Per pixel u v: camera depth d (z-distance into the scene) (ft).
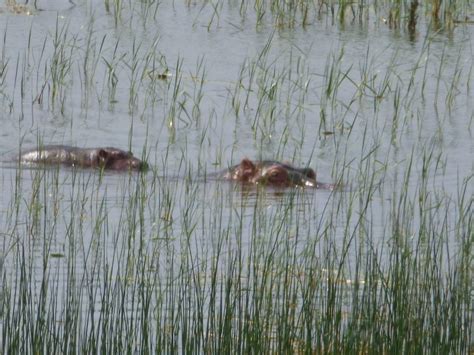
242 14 147.74
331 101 111.75
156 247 66.74
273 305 58.39
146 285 58.39
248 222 74.69
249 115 108.17
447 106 113.39
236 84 116.37
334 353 54.13
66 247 68.08
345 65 126.21
